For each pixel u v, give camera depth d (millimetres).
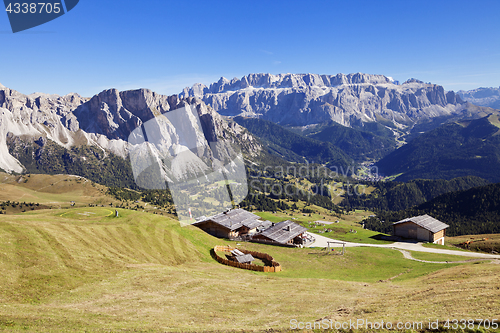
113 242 48406
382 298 34719
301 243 91500
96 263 41500
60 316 26219
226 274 49500
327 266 66375
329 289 42875
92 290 34719
